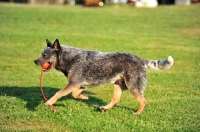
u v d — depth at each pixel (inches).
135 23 1075.3
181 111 411.2
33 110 401.7
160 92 486.9
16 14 1140.5
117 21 1091.9
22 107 410.0
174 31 982.4
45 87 496.4
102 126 362.3
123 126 363.3
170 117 391.9
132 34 923.4
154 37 898.1
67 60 390.6
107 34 911.7
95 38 857.5
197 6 1364.4
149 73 594.6
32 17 1101.1
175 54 737.0
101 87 506.6
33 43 792.3
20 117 381.4
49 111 396.5
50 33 894.4
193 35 940.6
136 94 380.5
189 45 828.0
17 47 751.1
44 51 393.7
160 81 546.6
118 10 1294.3
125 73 380.8
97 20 1095.0
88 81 388.5
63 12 1203.2
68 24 1028.5
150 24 1066.1
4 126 359.3
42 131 350.9
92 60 387.2
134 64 381.7
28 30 920.9
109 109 401.4
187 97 466.6
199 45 831.1
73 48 398.6
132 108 416.2
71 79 386.3
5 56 685.3
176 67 644.1
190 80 554.9
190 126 368.8
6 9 1235.9
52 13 1177.4
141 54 731.4
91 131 351.6
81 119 377.1
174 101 444.1
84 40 834.8
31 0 1573.6
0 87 492.1
